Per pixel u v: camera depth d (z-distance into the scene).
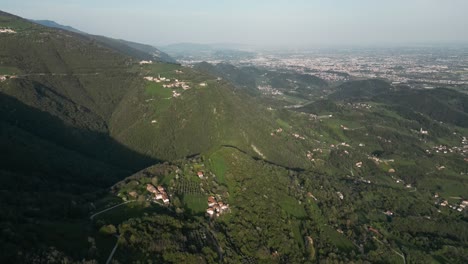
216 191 151.88
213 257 110.75
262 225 135.50
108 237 104.62
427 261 136.38
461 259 139.25
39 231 95.69
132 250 101.06
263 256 119.44
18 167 149.25
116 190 141.00
